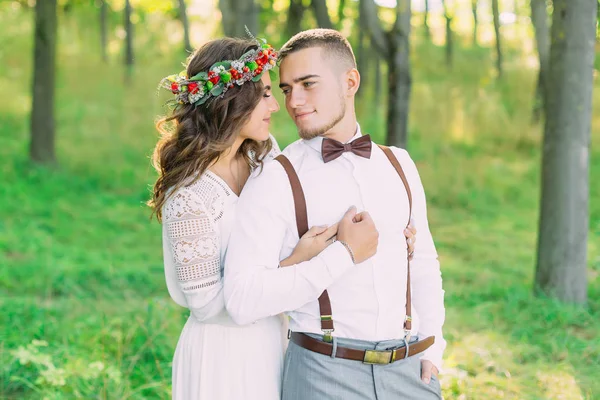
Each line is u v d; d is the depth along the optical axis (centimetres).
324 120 225
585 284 568
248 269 214
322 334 218
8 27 1909
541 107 1406
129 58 1827
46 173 1098
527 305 550
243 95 240
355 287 218
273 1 1384
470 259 743
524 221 948
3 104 1541
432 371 241
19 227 802
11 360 409
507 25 2114
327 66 225
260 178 224
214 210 235
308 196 222
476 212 1005
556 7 552
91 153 1262
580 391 399
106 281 609
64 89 1612
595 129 1383
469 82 1752
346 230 214
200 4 2127
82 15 2123
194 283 227
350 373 216
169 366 415
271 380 236
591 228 897
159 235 816
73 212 901
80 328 471
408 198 232
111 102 1561
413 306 245
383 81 1864
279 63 234
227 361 233
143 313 495
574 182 558
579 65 547
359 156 228
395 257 225
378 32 735
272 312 211
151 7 1806
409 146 1355
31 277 611
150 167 1116
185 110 243
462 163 1245
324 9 797
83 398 372
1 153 1193
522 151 1388
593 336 497
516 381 409
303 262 213
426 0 2130
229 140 238
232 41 248
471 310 547
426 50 2033
